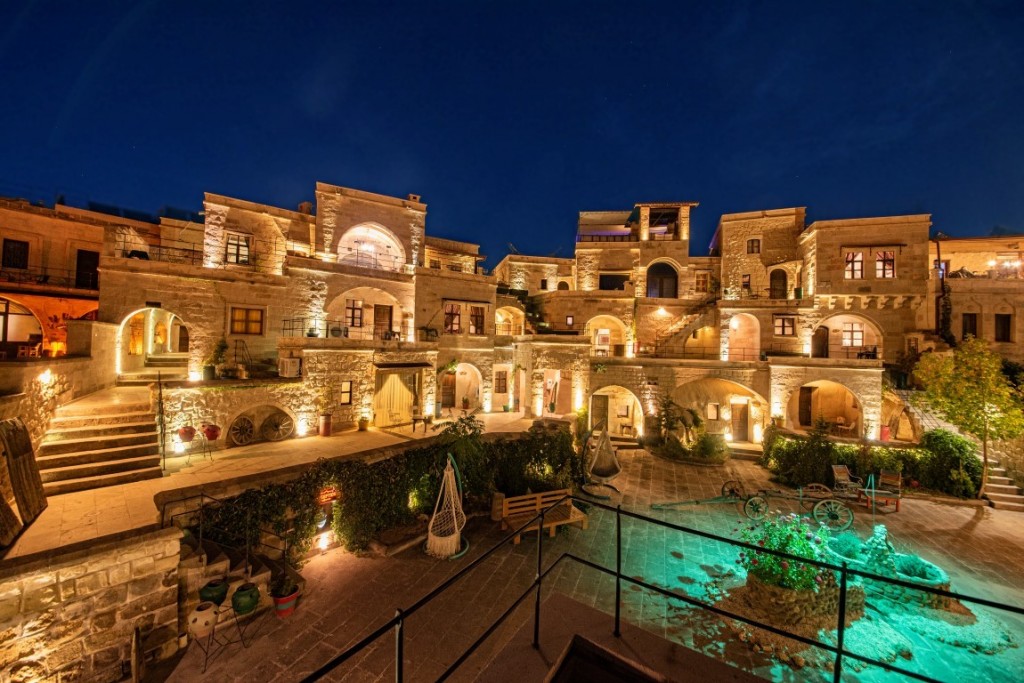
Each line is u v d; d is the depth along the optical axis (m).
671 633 8.45
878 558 9.95
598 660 3.21
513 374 25.22
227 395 14.16
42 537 7.95
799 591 8.54
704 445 20.59
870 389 21.17
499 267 36.56
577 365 23.50
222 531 9.34
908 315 24.50
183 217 26.20
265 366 17.70
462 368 24.30
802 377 22.22
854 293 24.91
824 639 8.39
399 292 22.91
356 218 23.83
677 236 32.62
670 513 14.49
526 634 3.37
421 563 10.65
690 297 31.67
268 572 8.88
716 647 8.11
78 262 21.09
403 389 18.53
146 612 7.64
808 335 25.55
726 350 26.45
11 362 9.60
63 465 10.59
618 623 3.46
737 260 30.62
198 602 8.25
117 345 16.33
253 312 18.56
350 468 11.48
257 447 14.16
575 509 13.48
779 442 19.06
